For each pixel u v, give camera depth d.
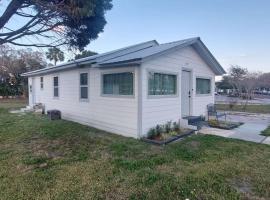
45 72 12.39
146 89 6.72
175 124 7.92
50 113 10.96
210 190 3.29
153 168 4.20
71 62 9.02
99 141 6.20
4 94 26.83
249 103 22.31
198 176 3.78
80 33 5.73
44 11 4.86
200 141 6.28
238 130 8.03
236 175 3.85
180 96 8.38
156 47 8.66
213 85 11.07
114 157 4.80
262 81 28.19
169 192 3.23
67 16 5.03
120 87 7.30
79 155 4.95
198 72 9.63
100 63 7.39
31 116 11.45
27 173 3.90
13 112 13.40
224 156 4.92
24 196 3.08
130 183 3.51
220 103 21.88
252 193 3.23
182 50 8.41
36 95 14.58
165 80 7.64
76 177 3.73
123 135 7.13
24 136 6.69
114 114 7.54
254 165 4.34
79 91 9.59
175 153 5.13
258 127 8.64
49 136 6.71
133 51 8.94
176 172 3.99
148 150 5.39
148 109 6.81
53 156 4.89
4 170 4.04
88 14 4.82
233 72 28.81
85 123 9.20
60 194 3.14
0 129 7.72
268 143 6.14
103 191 3.25
